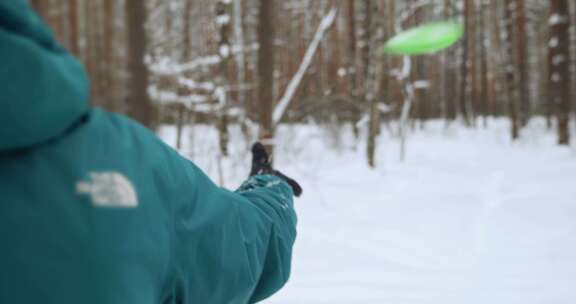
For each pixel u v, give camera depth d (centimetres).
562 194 730
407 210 670
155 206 79
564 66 1389
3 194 61
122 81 1352
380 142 1490
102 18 1612
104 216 67
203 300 96
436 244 511
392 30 1472
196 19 1717
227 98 952
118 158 73
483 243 512
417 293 363
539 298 349
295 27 1977
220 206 101
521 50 1956
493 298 352
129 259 70
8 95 57
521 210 646
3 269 61
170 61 1066
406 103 1218
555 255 459
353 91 1423
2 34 56
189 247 89
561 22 1388
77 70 67
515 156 1248
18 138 60
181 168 91
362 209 677
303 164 1012
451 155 1272
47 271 62
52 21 1195
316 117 1234
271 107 855
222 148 905
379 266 437
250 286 109
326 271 421
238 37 1379
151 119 875
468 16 2205
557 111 1401
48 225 62
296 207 693
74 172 65
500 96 2944
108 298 66
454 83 2470
